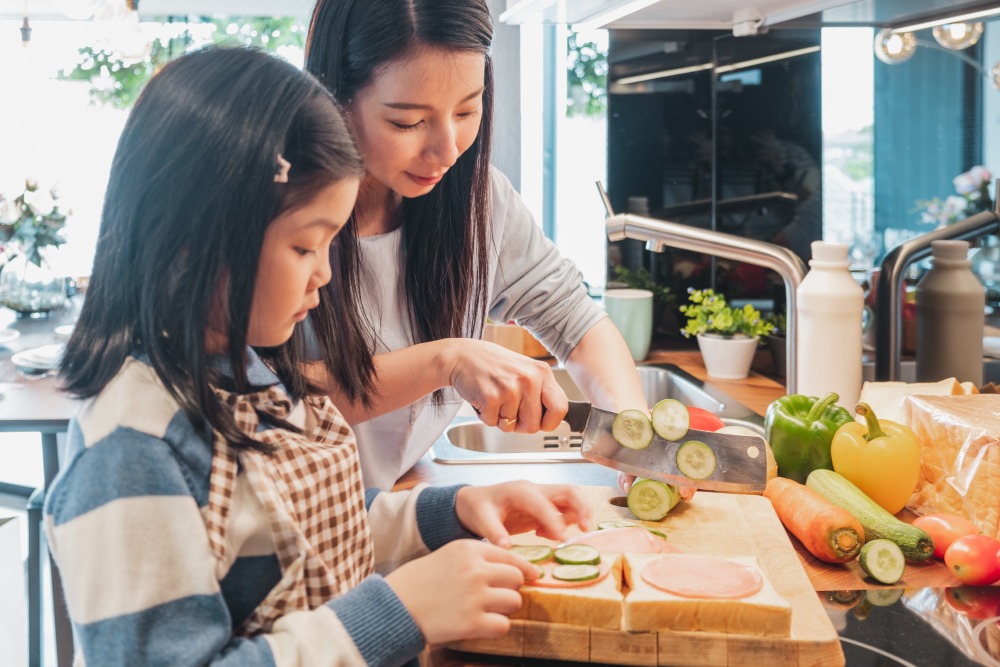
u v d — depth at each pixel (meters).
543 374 1.17
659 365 2.33
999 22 1.53
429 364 1.17
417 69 1.04
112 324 0.76
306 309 0.82
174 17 3.63
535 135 3.13
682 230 1.68
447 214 1.30
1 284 3.18
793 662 0.86
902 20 1.76
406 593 0.80
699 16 1.83
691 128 2.31
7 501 3.21
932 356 1.69
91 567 0.70
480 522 1.00
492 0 2.69
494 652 0.91
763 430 1.67
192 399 0.74
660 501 1.16
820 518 1.11
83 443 0.73
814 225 2.16
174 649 0.69
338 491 0.89
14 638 2.14
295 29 3.64
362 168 0.79
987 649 0.91
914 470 1.24
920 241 1.71
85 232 3.83
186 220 0.72
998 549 1.04
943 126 1.69
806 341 1.54
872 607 1.01
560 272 1.53
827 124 2.06
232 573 0.79
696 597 0.87
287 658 0.72
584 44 2.63
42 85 3.74
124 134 0.76
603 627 0.89
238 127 0.73
